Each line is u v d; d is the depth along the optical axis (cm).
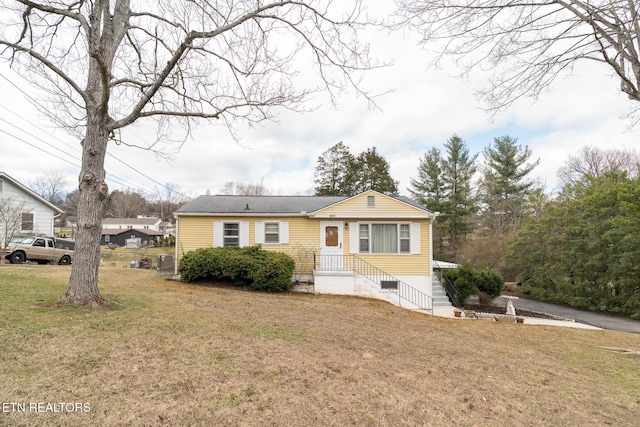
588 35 565
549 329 1003
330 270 1370
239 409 324
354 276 1336
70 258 1850
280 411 327
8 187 2050
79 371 370
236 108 766
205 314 700
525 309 1450
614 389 486
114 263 2364
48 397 313
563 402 414
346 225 1436
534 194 2342
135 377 369
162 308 700
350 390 388
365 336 670
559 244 1681
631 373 588
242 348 497
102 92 615
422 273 1410
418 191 3297
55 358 393
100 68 583
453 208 3094
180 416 303
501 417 356
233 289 1220
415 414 345
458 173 3152
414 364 513
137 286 1039
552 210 1767
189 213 1412
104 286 968
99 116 639
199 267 1245
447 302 1372
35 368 365
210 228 1442
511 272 2247
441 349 632
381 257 1420
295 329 659
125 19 717
